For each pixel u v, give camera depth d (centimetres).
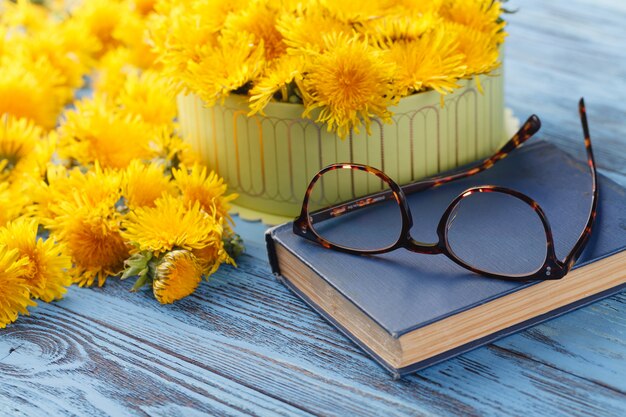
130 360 77
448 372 75
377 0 84
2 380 76
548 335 77
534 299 76
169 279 79
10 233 81
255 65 82
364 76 80
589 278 78
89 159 88
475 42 83
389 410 73
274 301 81
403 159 85
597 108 98
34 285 81
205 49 84
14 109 95
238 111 85
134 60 102
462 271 77
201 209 82
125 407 74
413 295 75
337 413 73
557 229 79
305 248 80
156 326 79
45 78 99
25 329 80
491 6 86
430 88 84
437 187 84
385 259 78
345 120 80
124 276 81
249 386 75
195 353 77
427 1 86
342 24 83
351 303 76
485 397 73
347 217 82
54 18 110
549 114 97
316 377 75
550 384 74
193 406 74
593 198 80
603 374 74
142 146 89
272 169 85
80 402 75
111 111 91
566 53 107
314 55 81
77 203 83
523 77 103
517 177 84
